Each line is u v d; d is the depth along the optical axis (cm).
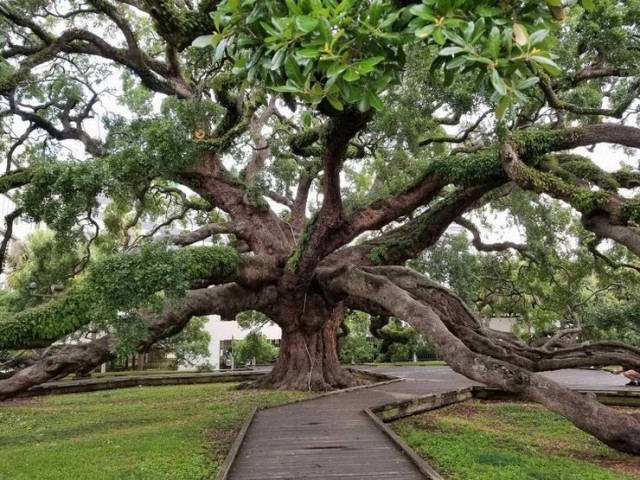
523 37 349
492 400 1552
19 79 1267
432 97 1220
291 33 356
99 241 1762
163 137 991
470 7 354
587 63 1161
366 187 1988
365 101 383
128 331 795
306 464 731
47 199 851
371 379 2020
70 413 1291
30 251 1891
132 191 1058
